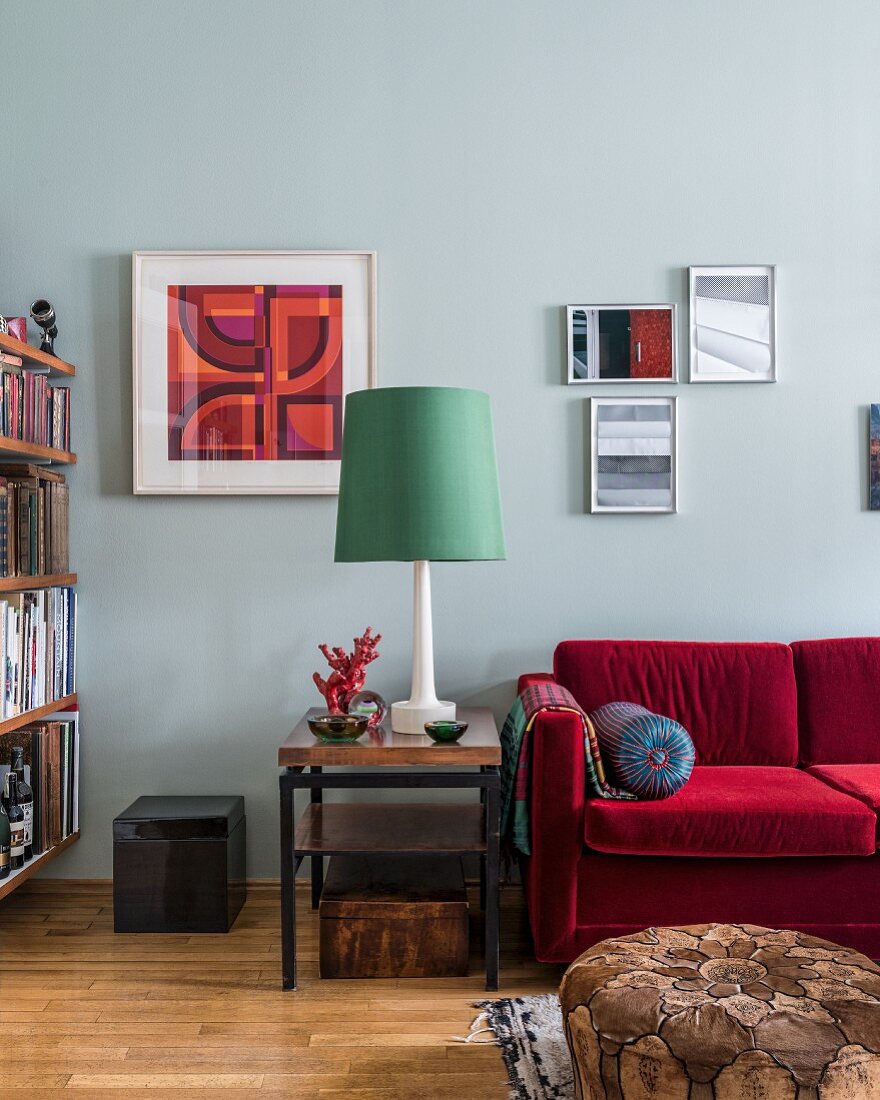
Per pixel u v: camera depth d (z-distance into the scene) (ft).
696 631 10.20
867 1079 4.71
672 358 10.09
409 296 10.14
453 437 8.03
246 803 10.14
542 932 7.66
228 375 10.09
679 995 5.16
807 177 10.16
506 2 10.13
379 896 8.01
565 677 9.46
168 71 10.12
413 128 10.13
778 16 10.15
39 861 9.06
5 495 8.61
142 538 10.14
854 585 10.21
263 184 10.13
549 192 10.14
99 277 10.13
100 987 7.69
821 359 10.18
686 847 7.48
